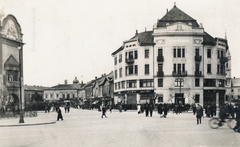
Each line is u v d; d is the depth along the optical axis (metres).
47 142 15.56
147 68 67.75
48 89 148.75
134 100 68.81
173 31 65.94
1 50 55.69
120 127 23.36
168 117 36.66
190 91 65.31
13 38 58.88
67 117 40.53
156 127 22.97
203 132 19.28
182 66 65.94
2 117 41.34
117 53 77.19
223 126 23.45
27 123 28.42
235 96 118.00
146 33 72.06
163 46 66.56
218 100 66.94
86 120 33.09
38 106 82.25
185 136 17.28
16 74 59.44
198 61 66.00
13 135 19.02
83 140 16.11
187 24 66.00
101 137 17.23
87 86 129.62
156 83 66.56
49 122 29.62
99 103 89.56
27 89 131.88
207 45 66.69
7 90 56.84
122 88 73.12
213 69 66.81
